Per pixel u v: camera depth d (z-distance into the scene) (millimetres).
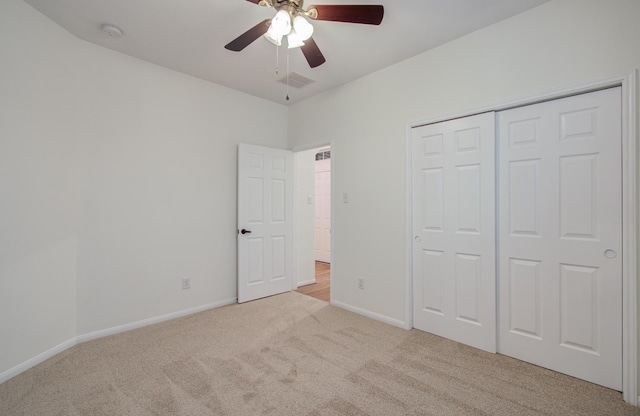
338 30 2307
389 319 2893
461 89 2426
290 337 2584
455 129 2498
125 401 1729
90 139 2518
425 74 2648
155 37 2430
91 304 2527
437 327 2621
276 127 3963
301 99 3836
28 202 2082
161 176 2941
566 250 1995
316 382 1920
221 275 3408
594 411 1655
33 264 2113
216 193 3367
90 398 1753
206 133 3277
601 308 1866
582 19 1888
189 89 3137
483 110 2312
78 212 2455
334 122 3453
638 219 1724
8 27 1949
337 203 3414
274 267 3826
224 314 3131
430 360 2195
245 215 3521
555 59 1989
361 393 1812
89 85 2508
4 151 1936
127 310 2721
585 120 1921
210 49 2613
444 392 1820
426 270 2695
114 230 2650
